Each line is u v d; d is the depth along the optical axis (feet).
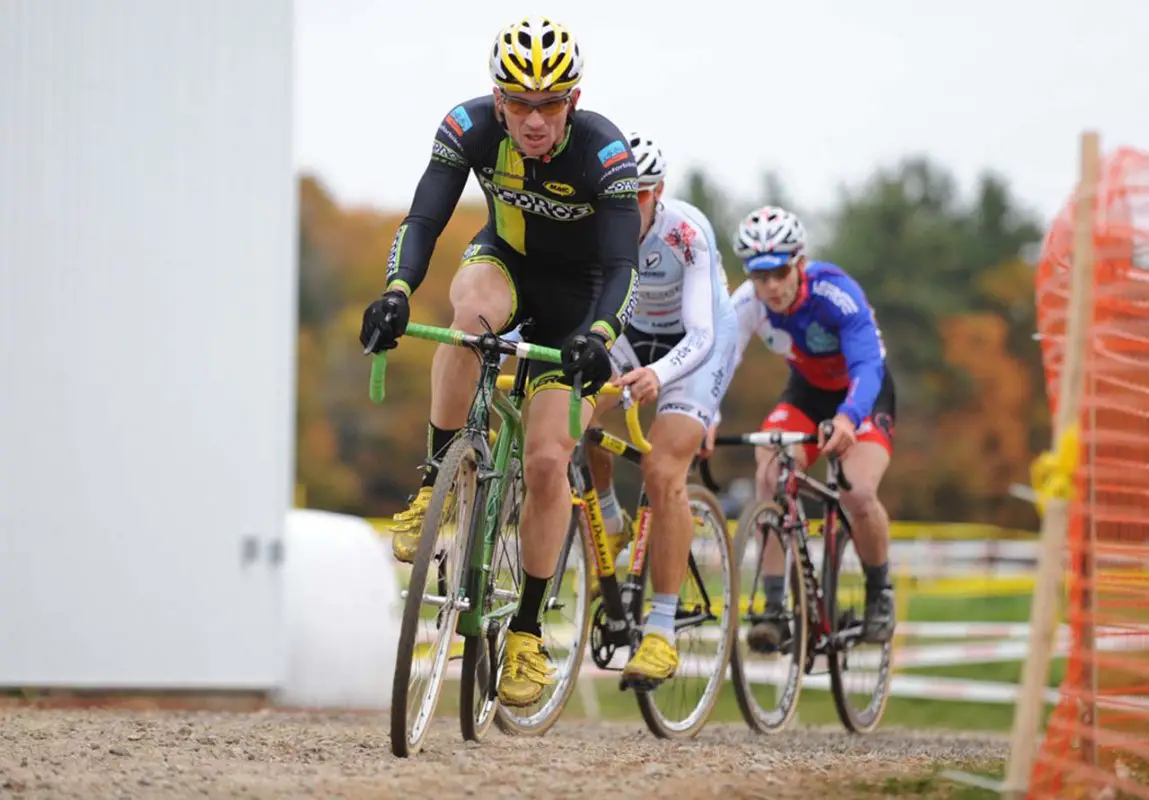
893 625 69.92
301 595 92.53
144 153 82.43
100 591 81.30
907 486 403.54
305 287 474.90
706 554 60.13
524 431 47.52
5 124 80.59
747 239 65.51
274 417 84.69
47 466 80.74
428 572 40.68
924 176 529.04
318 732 52.60
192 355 83.10
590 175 45.03
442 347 46.29
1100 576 39.83
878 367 65.41
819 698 132.87
